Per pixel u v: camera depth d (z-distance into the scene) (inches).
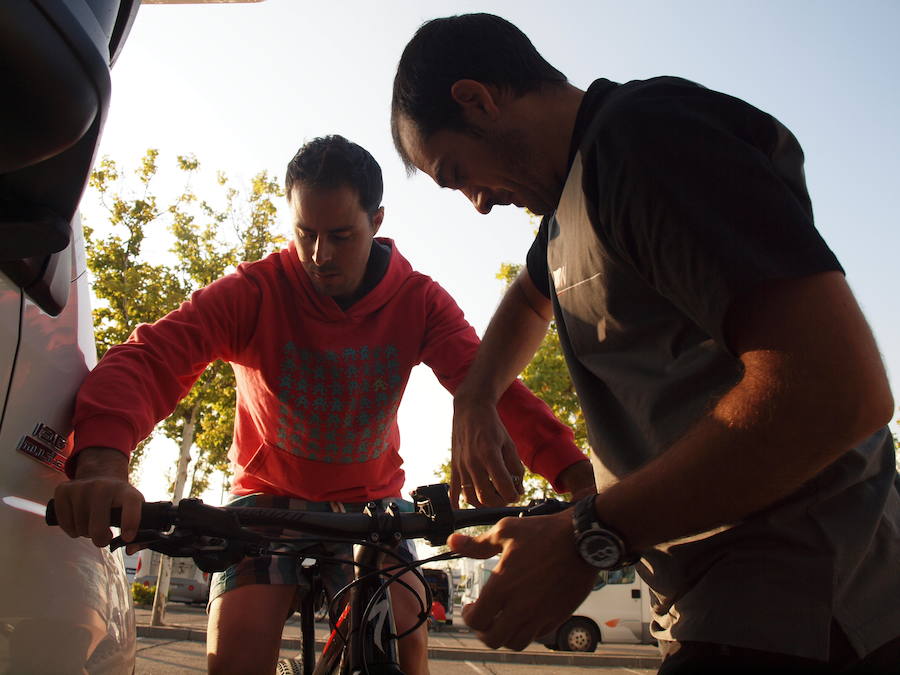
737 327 41.9
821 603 45.8
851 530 47.6
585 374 60.9
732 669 46.8
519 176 60.7
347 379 97.0
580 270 55.5
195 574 853.8
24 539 55.3
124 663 66.5
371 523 66.6
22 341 58.9
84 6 41.8
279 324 95.9
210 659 77.1
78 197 49.9
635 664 456.1
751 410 39.9
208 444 618.5
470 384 81.4
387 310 101.4
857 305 40.9
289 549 82.2
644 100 49.1
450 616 745.6
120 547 58.9
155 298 539.2
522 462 84.3
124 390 70.7
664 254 45.1
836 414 38.5
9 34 36.5
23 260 57.1
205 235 567.5
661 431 52.3
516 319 83.3
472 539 49.0
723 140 45.2
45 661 54.1
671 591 52.7
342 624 74.4
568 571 45.1
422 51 61.4
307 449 96.7
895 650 47.5
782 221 41.9
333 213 91.2
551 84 60.9
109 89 43.5
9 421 56.7
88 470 63.3
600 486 60.2
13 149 41.6
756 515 48.6
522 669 407.5
